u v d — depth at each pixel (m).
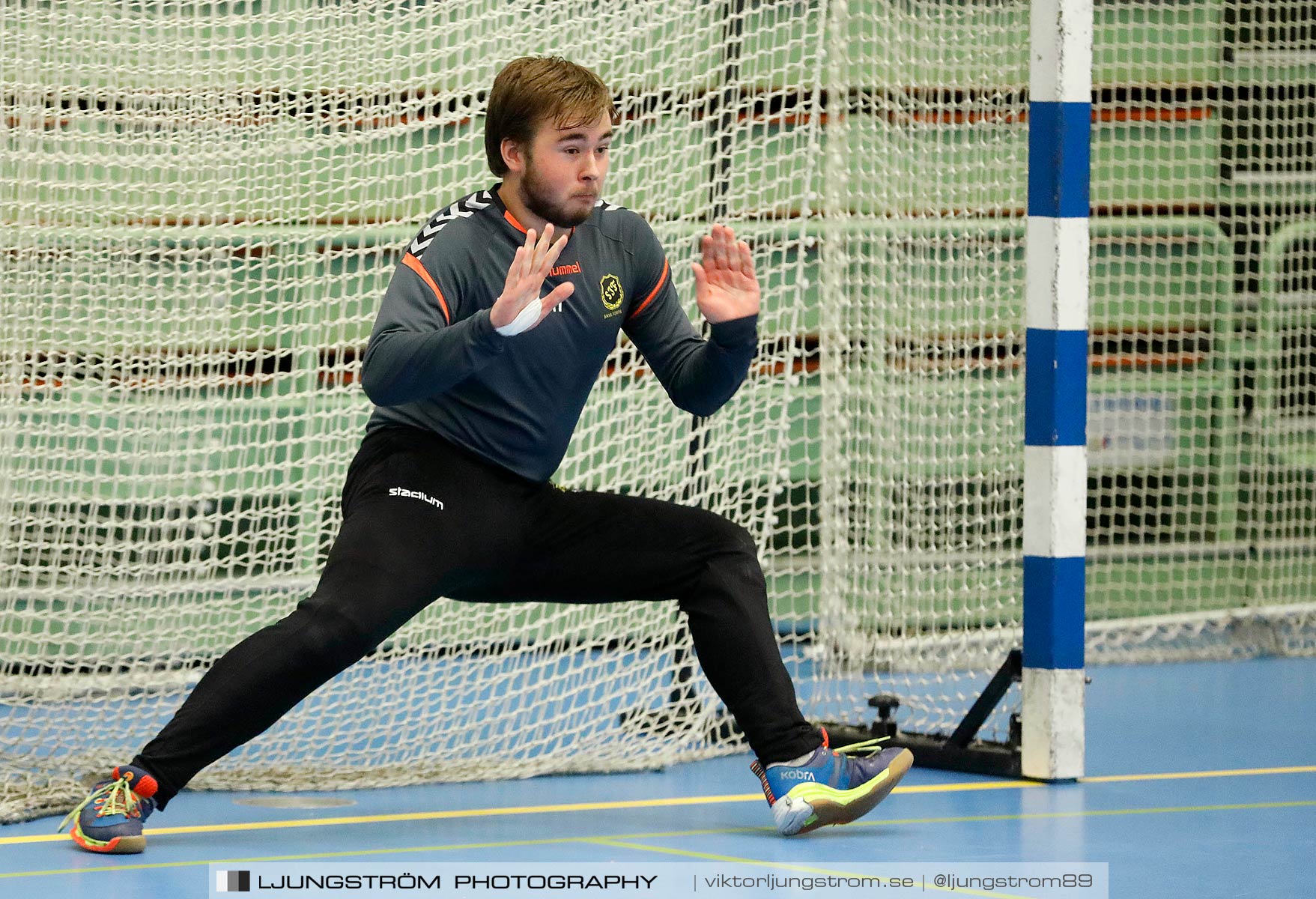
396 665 18.03
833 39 16.78
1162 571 23.75
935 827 12.81
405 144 17.67
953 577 18.70
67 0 16.30
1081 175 14.54
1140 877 11.18
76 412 17.27
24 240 16.45
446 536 11.81
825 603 17.47
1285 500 24.00
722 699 12.52
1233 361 24.31
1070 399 14.65
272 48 17.48
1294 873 11.37
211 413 17.78
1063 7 14.38
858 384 17.47
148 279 18.02
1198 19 23.34
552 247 10.94
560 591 12.50
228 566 17.67
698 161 17.83
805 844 12.16
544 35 17.34
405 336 11.12
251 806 13.70
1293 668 22.30
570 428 12.41
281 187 17.48
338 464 17.92
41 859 11.54
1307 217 24.00
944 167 17.28
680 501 17.22
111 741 15.93
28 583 17.88
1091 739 17.12
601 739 16.33
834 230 17.17
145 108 16.72
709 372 12.17
